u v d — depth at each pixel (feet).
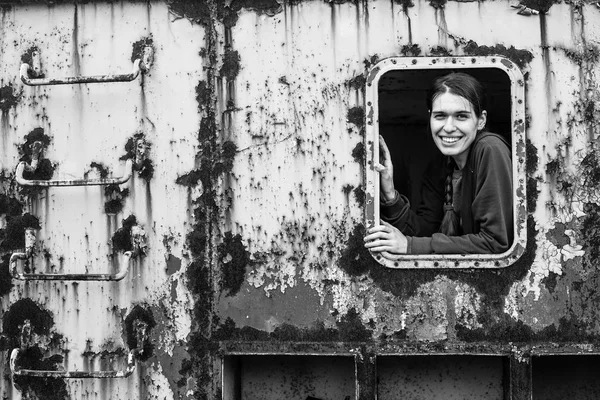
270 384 10.08
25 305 9.71
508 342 9.19
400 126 14.24
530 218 9.34
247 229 9.52
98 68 9.86
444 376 9.80
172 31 9.81
